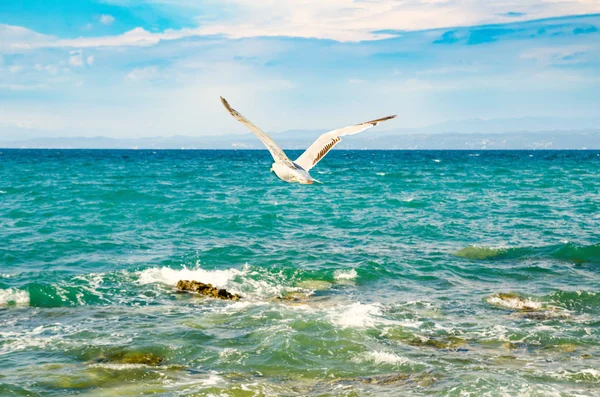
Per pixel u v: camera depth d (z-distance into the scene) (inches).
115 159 6038.4
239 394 467.2
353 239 1162.6
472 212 1572.3
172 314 665.0
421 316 663.1
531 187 2393.0
